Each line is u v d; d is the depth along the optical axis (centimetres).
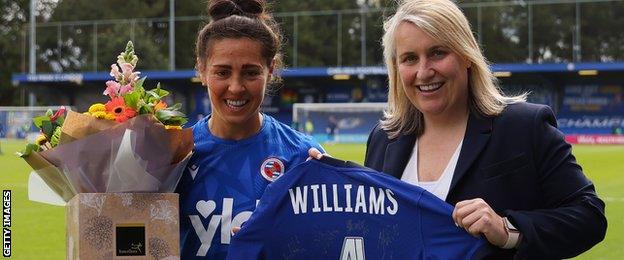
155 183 300
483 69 301
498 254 283
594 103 4422
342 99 4669
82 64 5169
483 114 301
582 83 4419
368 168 303
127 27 4988
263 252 304
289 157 336
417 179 311
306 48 5400
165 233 296
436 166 307
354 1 5588
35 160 298
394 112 327
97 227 290
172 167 304
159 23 5516
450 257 287
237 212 326
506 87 4497
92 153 293
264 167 332
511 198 291
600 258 757
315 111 4134
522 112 296
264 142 336
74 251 294
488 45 5312
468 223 273
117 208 292
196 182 331
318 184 303
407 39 297
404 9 302
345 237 301
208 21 344
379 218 297
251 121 335
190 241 329
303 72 4319
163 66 4944
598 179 1717
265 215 303
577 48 4322
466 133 302
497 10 5322
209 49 322
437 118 310
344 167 303
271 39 326
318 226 302
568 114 4441
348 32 5494
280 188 304
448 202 298
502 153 293
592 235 281
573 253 282
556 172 286
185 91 4584
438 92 297
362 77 4294
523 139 292
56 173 301
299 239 303
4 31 5609
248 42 318
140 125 293
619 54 5519
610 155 2588
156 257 294
